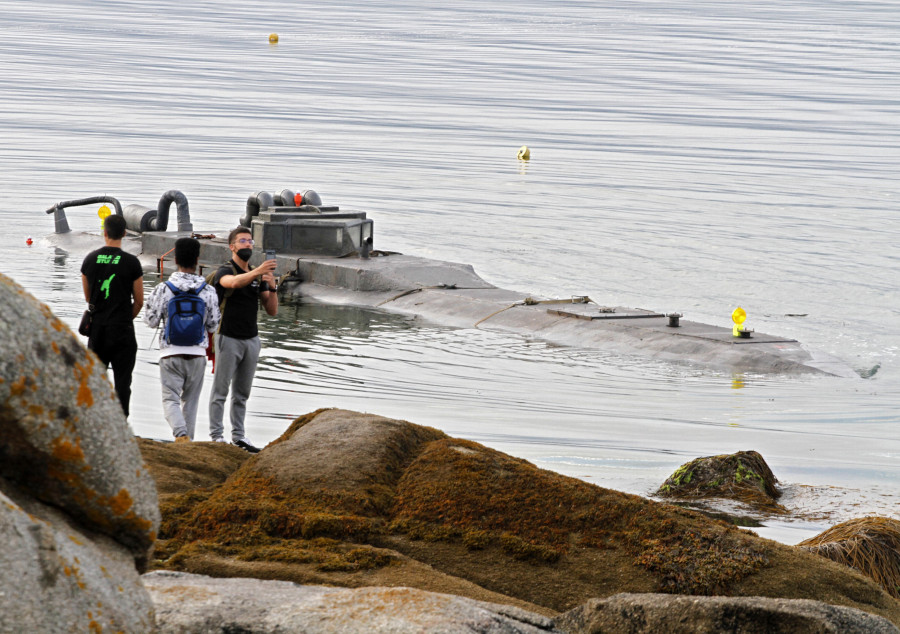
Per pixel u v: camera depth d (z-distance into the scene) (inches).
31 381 358.0
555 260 4505.4
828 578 743.1
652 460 1705.2
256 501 788.6
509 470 820.6
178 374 1482.5
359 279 3629.4
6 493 368.8
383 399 2194.9
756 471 1453.0
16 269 3833.7
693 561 743.1
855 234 5388.8
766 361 2687.0
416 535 765.3
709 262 4517.7
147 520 394.6
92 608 353.7
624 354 2827.3
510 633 505.4
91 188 6264.8
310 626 490.0
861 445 1898.4
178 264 1487.5
